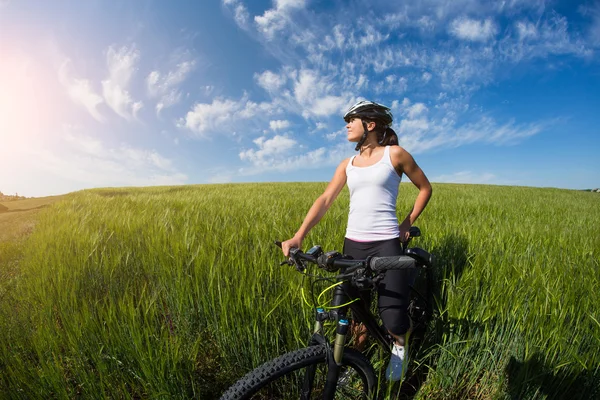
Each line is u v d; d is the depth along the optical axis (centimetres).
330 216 567
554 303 252
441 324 271
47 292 332
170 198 1066
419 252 174
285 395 221
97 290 354
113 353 227
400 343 220
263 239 413
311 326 254
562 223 645
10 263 533
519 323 253
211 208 749
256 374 164
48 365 218
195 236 433
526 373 228
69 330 247
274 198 1003
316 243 394
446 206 805
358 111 221
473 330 263
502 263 314
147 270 371
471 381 248
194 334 270
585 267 328
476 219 632
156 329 249
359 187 228
